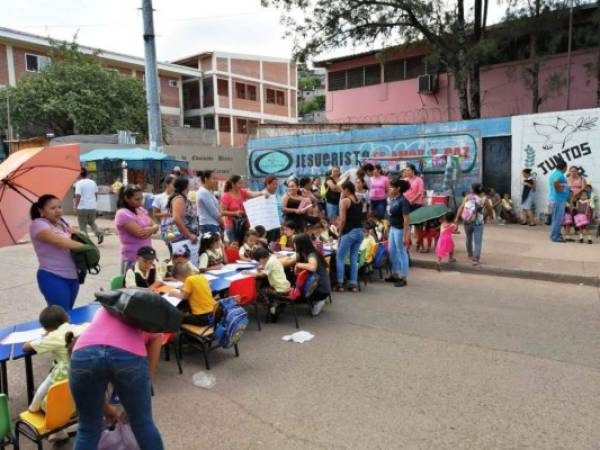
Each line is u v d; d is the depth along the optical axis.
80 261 4.95
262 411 4.05
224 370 4.91
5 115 27.20
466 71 17.75
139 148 20.25
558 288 7.95
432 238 11.02
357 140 17.02
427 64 21.58
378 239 9.13
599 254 9.83
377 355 5.19
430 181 15.55
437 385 4.45
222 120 42.75
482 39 17.44
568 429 3.68
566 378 4.54
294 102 48.72
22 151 4.88
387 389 4.39
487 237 12.05
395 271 8.46
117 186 18.56
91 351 2.69
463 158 14.92
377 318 6.48
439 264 9.42
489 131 14.46
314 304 6.51
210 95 41.94
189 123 43.53
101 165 20.69
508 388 4.36
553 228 11.32
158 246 12.31
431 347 5.38
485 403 4.10
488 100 20.94
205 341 4.87
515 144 14.06
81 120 27.56
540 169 13.74
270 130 20.80
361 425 3.80
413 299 7.39
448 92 22.45
